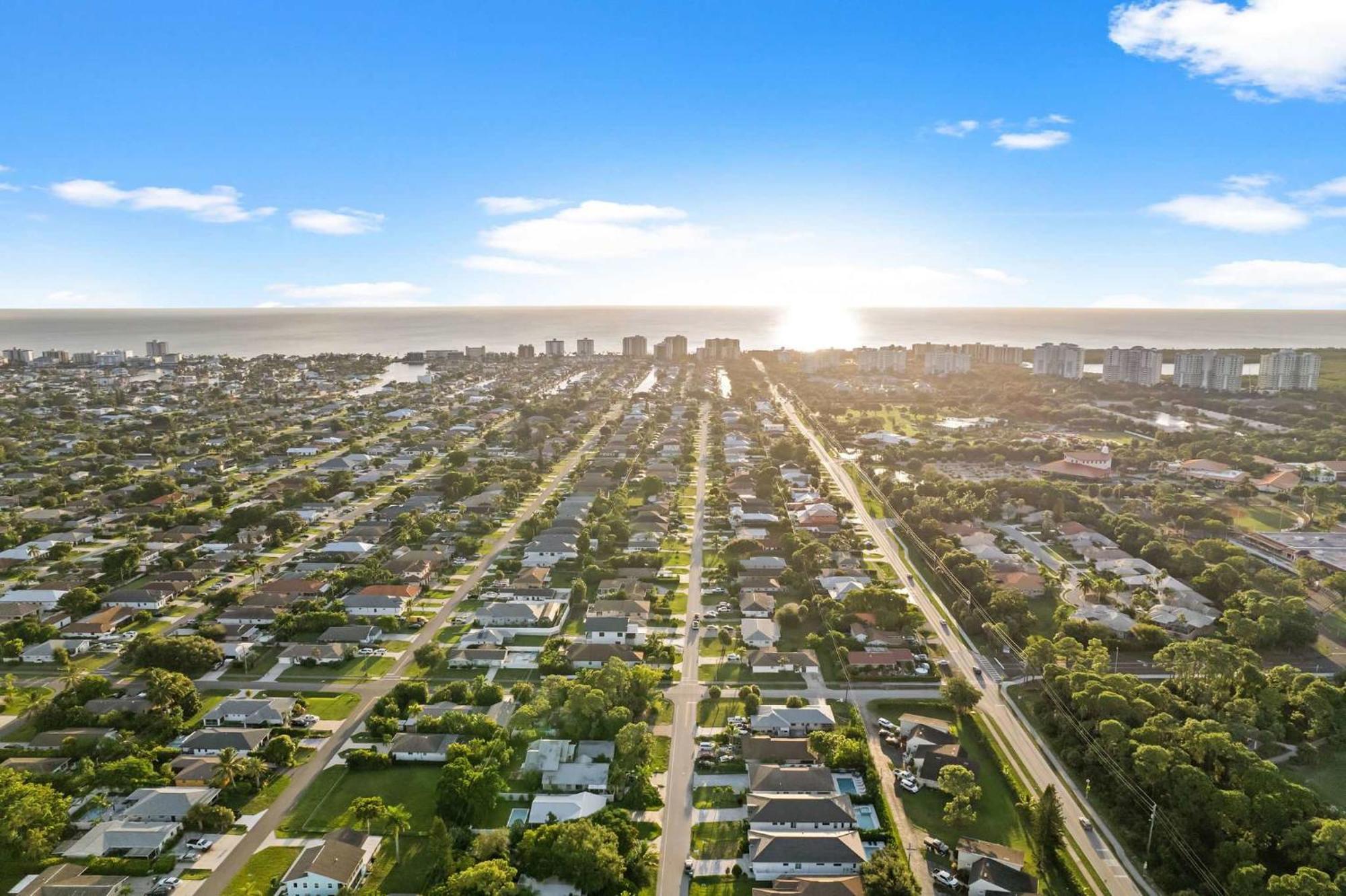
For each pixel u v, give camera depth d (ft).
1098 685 532.32
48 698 569.64
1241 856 399.03
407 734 520.83
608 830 417.90
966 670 635.66
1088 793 476.95
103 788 470.39
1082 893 399.85
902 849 432.66
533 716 528.63
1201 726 481.46
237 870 410.52
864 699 591.37
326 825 444.55
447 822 436.76
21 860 418.31
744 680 619.67
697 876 411.54
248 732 521.24
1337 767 498.28
